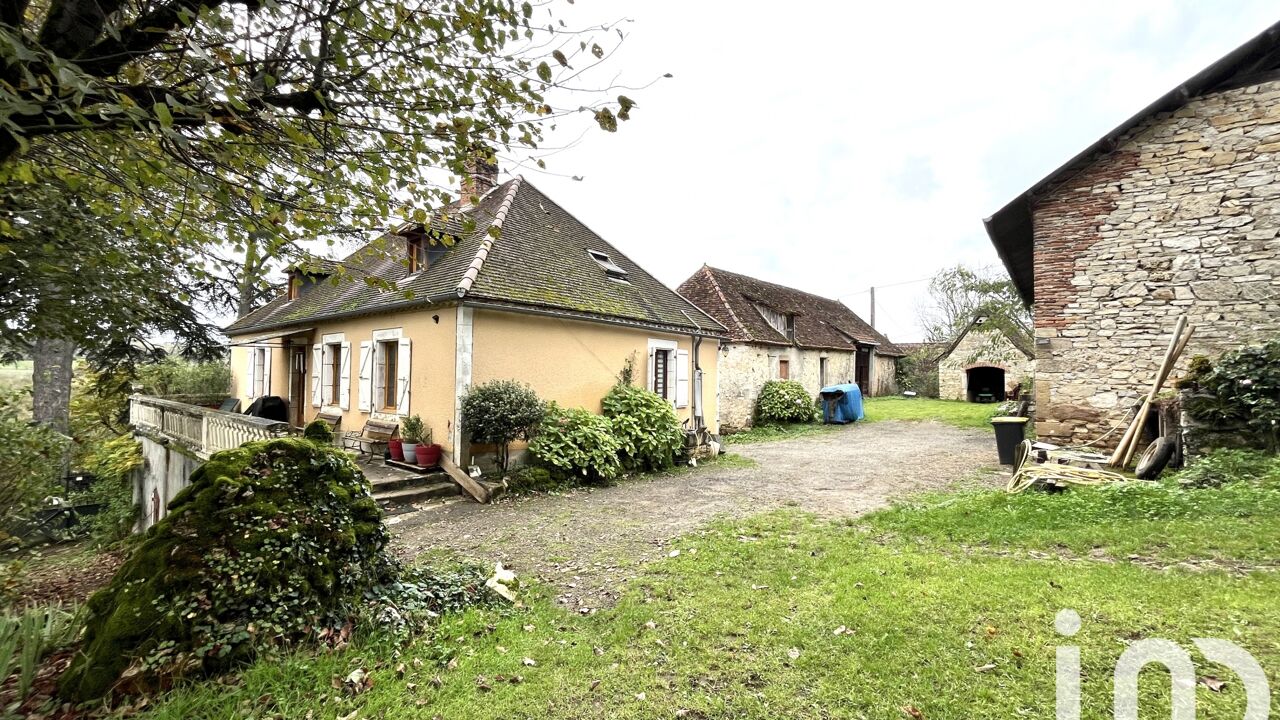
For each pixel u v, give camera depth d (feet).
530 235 37.78
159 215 11.68
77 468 49.62
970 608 11.14
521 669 10.23
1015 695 8.28
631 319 36.91
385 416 33.22
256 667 9.71
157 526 11.06
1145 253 27.17
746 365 58.85
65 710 8.77
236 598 10.46
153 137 9.51
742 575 14.61
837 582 13.35
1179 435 23.22
